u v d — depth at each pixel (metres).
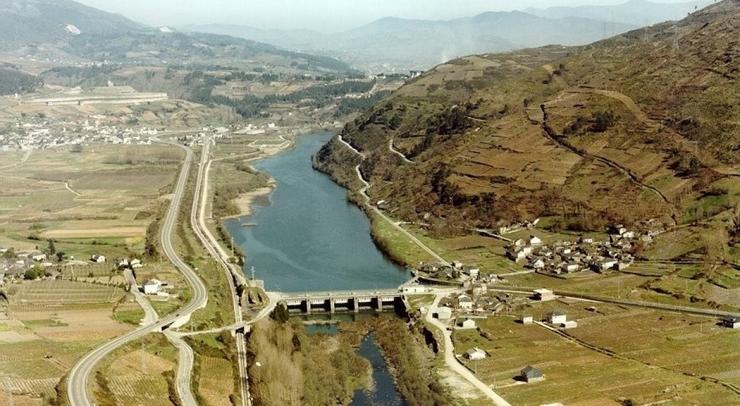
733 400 171.75
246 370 191.88
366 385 197.12
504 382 188.62
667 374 188.62
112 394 159.50
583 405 172.12
